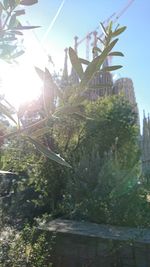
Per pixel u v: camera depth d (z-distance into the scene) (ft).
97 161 27.73
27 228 18.11
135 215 22.89
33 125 3.22
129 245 16.48
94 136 35.32
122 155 36.65
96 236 17.15
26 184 29.55
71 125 31.68
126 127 38.11
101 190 25.17
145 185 32.12
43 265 16.31
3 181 27.81
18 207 27.07
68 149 33.01
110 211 22.80
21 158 28.30
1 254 15.83
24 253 16.22
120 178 25.29
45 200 28.78
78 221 21.67
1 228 19.89
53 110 3.16
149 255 16.25
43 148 3.22
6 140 3.33
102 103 39.09
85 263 17.06
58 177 29.45
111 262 16.66
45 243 16.81
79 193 25.36
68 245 17.53
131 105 41.96
